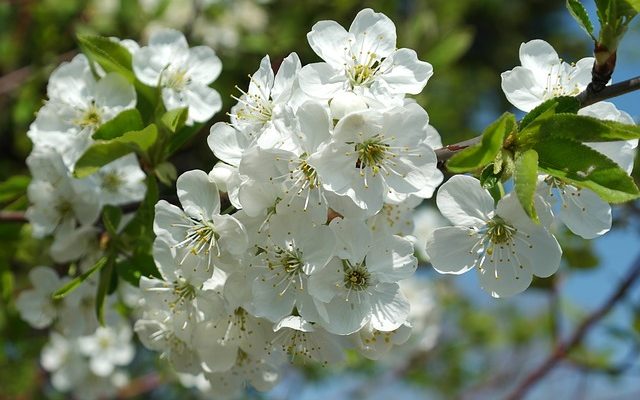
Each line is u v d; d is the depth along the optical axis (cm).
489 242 32
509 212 32
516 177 29
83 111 37
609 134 30
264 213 32
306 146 31
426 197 32
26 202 41
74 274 39
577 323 55
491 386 74
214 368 34
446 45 50
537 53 33
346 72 32
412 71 32
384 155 31
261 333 33
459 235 32
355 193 31
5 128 63
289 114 31
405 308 32
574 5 31
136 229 36
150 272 35
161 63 37
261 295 32
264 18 61
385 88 32
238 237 32
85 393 58
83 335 40
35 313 41
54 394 64
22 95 55
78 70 38
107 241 37
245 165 31
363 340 33
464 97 90
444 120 63
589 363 52
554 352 52
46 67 55
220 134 33
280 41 59
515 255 32
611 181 30
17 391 59
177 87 37
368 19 33
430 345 62
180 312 33
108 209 37
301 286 31
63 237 38
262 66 33
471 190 32
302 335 33
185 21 60
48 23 59
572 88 33
